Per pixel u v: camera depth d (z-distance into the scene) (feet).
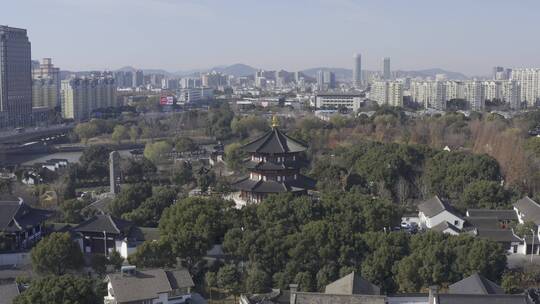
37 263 408.26
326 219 469.16
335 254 416.67
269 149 584.40
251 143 609.42
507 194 620.90
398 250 414.21
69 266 413.80
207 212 458.91
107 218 493.77
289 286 399.65
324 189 655.35
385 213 483.10
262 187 573.33
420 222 593.83
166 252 421.18
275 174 584.81
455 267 399.24
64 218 567.18
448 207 573.33
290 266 409.08
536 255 504.84
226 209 492.13
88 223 490.49
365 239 429.79
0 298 347.56
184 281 376.68
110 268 434.71
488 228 539.70
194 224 447.42
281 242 421.59
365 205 490.90
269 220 469.98
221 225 458.09
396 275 401.90
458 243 418.31
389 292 397.60
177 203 484.33
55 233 429.38
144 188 607.78
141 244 444.14
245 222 467.93
